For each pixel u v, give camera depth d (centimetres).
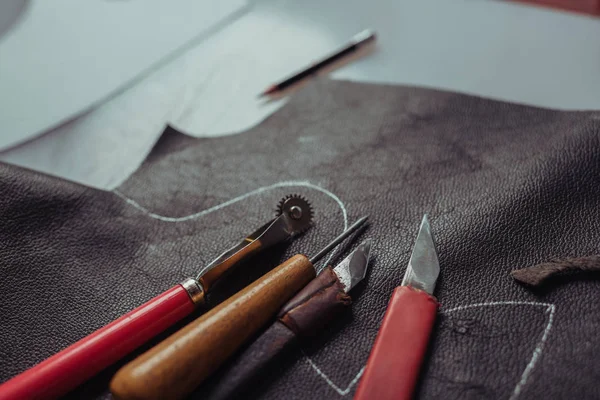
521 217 61
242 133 83
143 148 85
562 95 86
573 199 62
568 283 56
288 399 52
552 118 74
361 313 57
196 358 48
